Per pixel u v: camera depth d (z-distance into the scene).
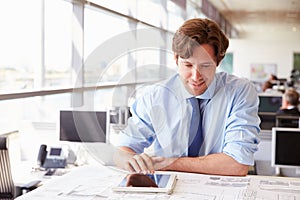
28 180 3.66
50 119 4.34
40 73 4.88
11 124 4.45
